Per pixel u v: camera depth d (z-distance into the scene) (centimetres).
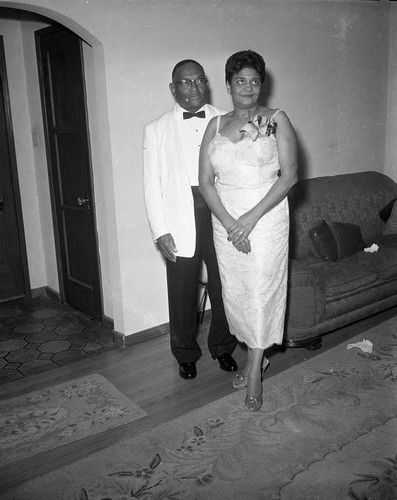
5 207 444
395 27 473
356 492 214
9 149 437
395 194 455
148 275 359
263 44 388
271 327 274
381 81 480
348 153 468
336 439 249
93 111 348
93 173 362
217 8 357
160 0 330
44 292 468
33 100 430
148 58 331
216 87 367
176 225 293
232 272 271
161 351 349
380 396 284
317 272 351
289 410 273
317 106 435
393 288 376
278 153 261
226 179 263
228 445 247
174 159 290
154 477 227
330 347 344
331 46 434
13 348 361
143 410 279
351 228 394
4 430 265
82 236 397
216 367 323
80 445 251
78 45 350
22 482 227
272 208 262
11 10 417
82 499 215
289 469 229
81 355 347
